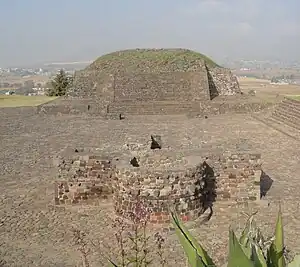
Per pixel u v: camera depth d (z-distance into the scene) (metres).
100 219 11.98
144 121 33.62
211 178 12.92
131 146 15.04
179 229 4.84
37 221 11.99
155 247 9.95
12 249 10.22
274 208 12.79
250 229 4.98
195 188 11.49
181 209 11.28
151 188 11.11
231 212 12.39
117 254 9.53
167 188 11.12
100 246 10.15
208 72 43.72
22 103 46.84
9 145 23.56
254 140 24.67
